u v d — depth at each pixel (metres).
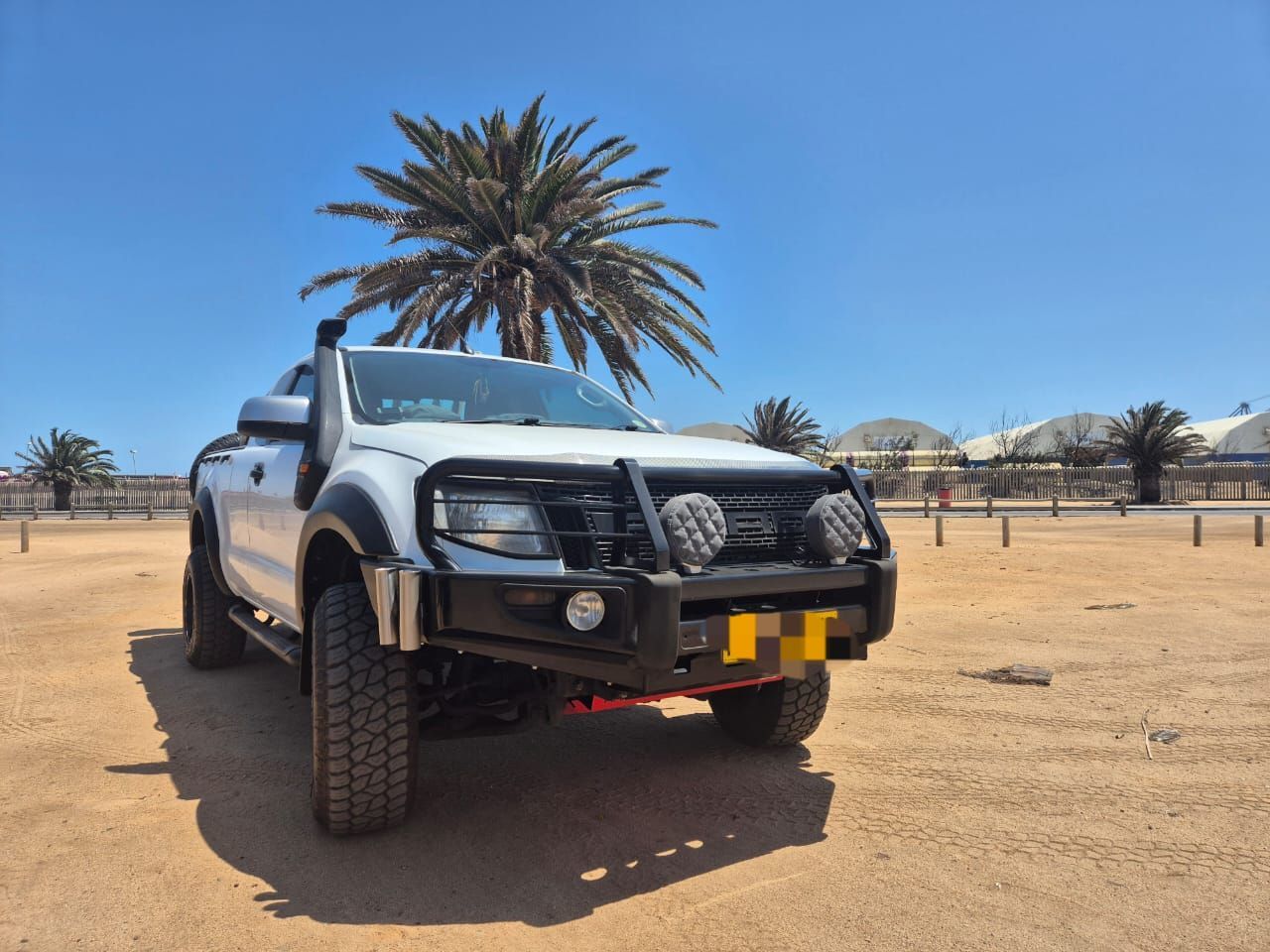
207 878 2.77
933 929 2.49
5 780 3.66
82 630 7.27
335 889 2.71
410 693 2.98
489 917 2.55
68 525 26.12
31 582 10.54
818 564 3.18
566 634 2.66
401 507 2.91
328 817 2.99
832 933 2.47
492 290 21.41
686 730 4.46
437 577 2.65
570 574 2.68
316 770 2.99
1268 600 8.35
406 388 4.03
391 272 20.11
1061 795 3.53
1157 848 3.04
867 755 4.04
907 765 3.90
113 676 5.54
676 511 2.81
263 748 4.09
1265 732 4.33
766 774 3.79
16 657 6.12
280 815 3.28
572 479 2.84
